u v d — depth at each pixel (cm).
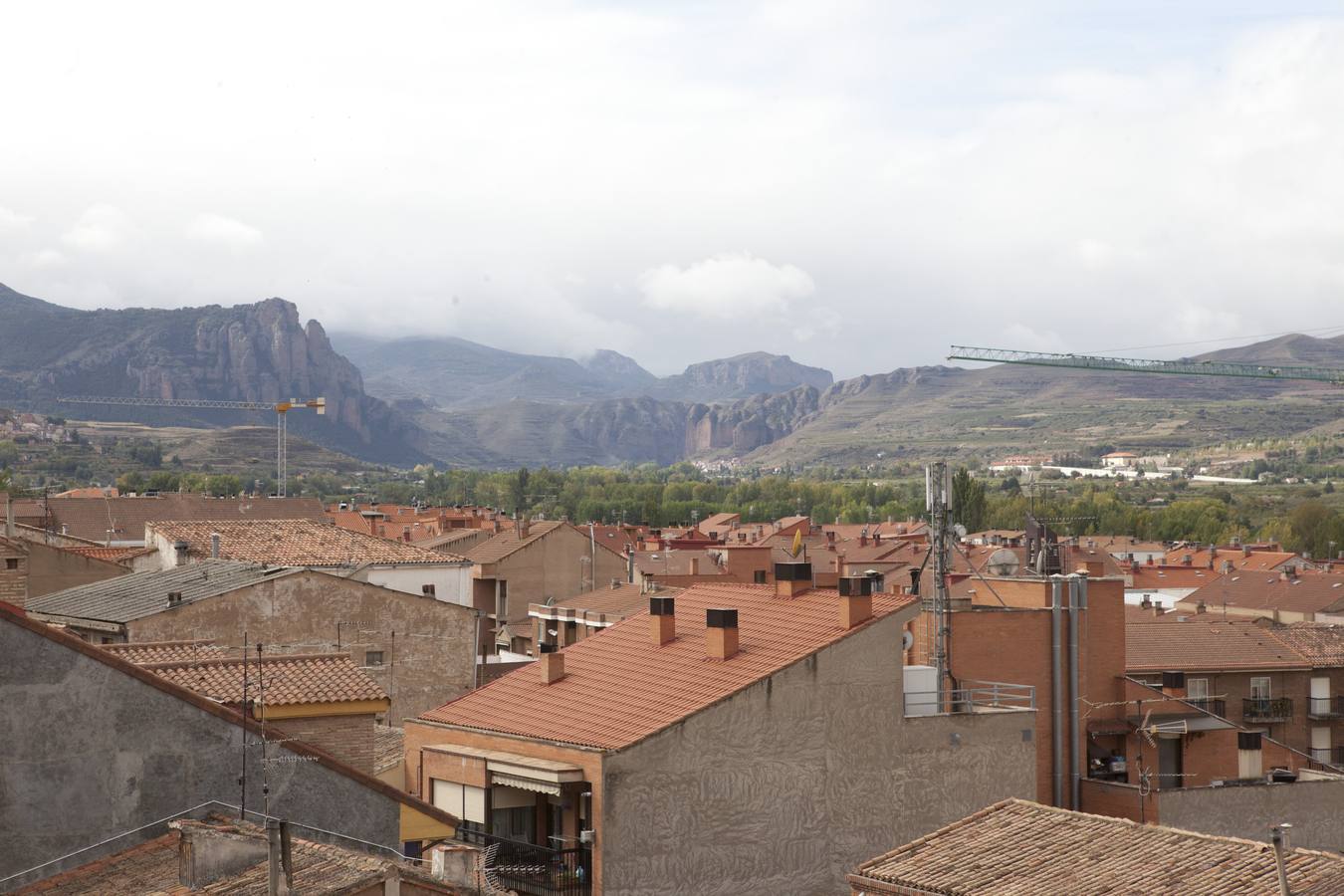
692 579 9644
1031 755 4700
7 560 6594
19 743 2553
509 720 4566
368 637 5975
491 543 11906
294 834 2839
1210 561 19350
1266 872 3150
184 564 7031
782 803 4219
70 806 2594
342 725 3528
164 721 2709
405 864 2644
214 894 2344
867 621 4444
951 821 4506
